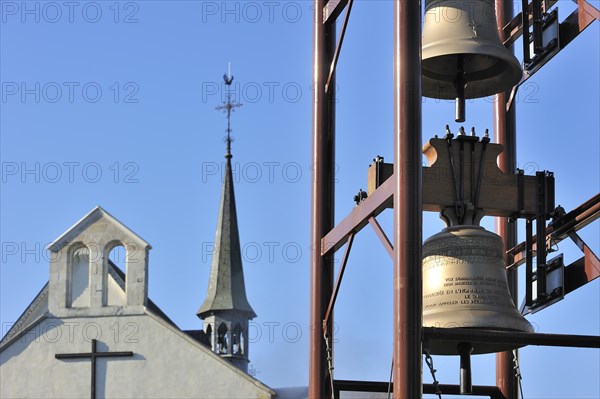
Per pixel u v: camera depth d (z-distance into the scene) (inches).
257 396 4436.5
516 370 1234.0
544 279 1152.8
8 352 4579.2
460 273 1110.4
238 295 7691.9
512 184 1135.6
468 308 1091.9
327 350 1195.9
